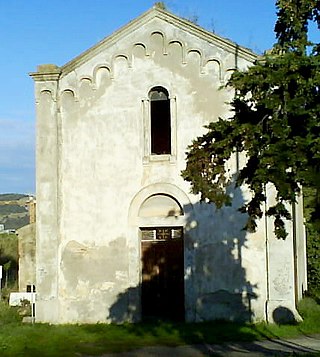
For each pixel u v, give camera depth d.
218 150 12.41
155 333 19.58
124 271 21.56
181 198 21.39
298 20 12.86
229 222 20.98
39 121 22.55
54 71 22.48
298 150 11.20
